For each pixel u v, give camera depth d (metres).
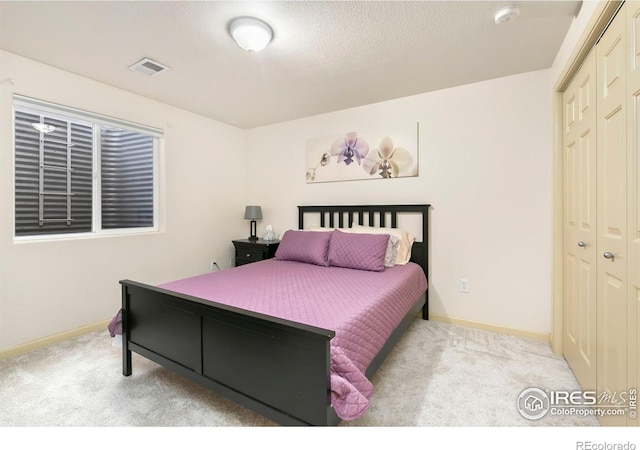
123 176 2.95
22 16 1.73
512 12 1.67
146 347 1.80
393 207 2.99
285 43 2.01
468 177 2.70
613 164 1.31
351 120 3.27
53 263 2.39
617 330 1.29
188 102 3.12
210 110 3.36
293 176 3.72
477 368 2.00
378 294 1.84
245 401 1.38
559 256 2.16
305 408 1.21
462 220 2.74
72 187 2.62
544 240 2.42
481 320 2.68
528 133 2.46
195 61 2.27
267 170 3.93
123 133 2.94
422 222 2.90
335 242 2.78
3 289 2.15
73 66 2.35
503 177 2.56
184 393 1.72
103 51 2.13
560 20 1.78
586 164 1.65
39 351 2.24
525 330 2.50
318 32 1.89
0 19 1.76
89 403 1.62
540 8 1.67
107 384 1.81
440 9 1.68
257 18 1.75
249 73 2.46
